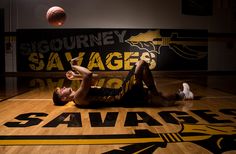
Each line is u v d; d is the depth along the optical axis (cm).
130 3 920
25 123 256
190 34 927
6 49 903
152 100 329
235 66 955
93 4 914
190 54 926
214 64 951
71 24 913
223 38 948
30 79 735
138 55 910
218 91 481
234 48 956
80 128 238
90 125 248
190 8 931
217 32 946
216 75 888
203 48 933
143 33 909
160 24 929
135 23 926
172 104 343
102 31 901
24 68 890
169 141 201
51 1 904
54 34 890
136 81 317
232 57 956
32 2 900
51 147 190
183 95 372
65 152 180
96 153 178
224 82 643
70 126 245
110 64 904
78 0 910
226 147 187
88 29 897
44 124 252
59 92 341
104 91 325
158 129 233
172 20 930
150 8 923
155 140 203
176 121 260
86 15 915
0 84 619
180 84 597
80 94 318
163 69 917
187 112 301
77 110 315
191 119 268
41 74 885
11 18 903
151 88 325
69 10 911
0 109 324
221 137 209
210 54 948
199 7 934
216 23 945
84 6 912
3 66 908
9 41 903
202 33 934
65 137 212
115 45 905
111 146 191
